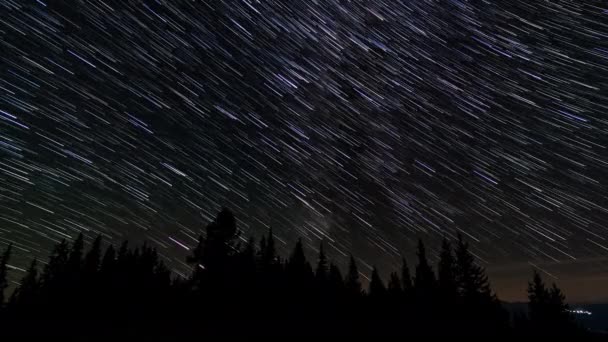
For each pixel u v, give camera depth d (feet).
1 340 55.31
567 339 81.30
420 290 91.50
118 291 84.64
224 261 80.59
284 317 81.00
